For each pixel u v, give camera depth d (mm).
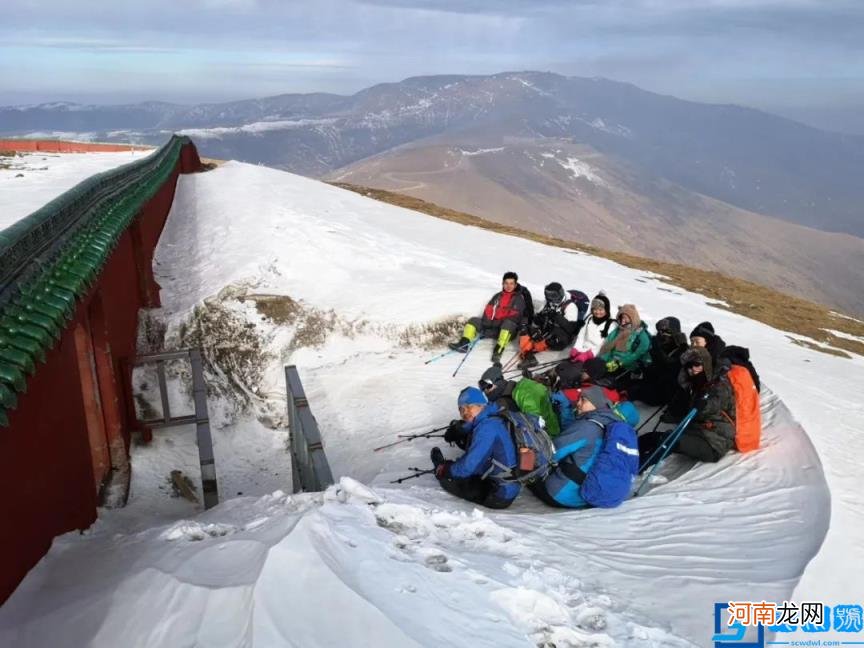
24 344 2994
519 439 5738
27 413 3617
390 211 19422
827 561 4500
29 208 8695
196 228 13492
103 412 6422
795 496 5617
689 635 3561
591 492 5559
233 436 8578
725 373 6559
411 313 10664
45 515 3916
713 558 4578
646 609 3787
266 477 7969
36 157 19344
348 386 9477
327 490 4641
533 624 3203
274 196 16703
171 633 2648
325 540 3322
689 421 6613
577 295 10023
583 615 3436
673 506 5562
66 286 3807
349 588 2852
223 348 9492
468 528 4441
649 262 20734
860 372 11250
